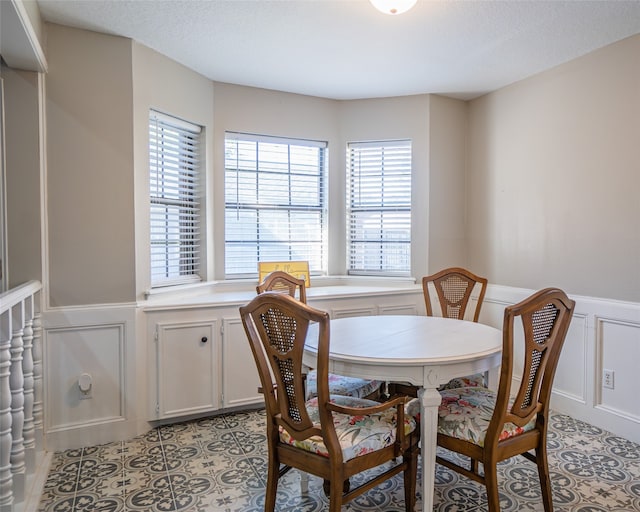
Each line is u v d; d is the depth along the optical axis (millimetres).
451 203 3768
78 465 2312
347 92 3635
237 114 3445
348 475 1578
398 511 1922
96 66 2541
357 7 2262
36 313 2375
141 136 2727
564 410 2961
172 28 2504
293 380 1586
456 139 3770
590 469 2244
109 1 2207
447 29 2496
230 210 3500
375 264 3893
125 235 2635
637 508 1906
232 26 2475
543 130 3125
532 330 1644
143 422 2719
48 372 2459
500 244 3496
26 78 2367
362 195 3900
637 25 2441
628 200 2600
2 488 1607
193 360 2854
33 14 2145
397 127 3730
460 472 1790
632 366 2576
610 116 2689
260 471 2256
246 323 1683
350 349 1850
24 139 2369
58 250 2479
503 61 2955
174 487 2104
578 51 2787
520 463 2318
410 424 1806
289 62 2990
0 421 1605
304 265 3654
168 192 3076
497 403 1633
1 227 2326
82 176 2521
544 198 3123
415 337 2064
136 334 2660
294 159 3754
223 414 3010
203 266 3336
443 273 2916
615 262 2674
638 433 2531
